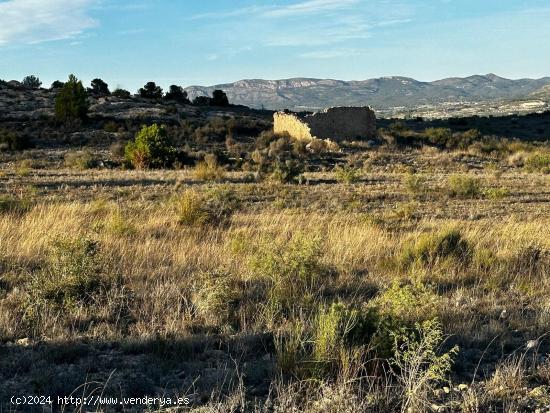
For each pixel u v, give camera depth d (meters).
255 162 43.78
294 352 5.78
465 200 27.39
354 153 47.97
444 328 7.08
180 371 5.83
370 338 5.96
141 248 11.15
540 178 37.59
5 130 55.28
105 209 17.44
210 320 7.30
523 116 83.44
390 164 44.91
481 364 6.14
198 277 9.08
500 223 19.09
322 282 9.45
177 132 58.75
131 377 5.56
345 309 6.51
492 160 49.00
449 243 12.16
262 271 9.40
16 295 8.08
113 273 9.07
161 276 9.49
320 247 10.27
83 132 59.12
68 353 6.06
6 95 76.94
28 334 6.73
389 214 21.17
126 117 67.06
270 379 5.55
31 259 10.34
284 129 58.69
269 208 22.77
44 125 61.22
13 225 13.16
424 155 49.44
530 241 12.55
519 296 9.10
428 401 4.99
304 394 5.26
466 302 8.52
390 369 5.56
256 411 4.81
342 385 5.14
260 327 7.10
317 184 32.72
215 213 17.42
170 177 33.81
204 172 33.81
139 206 19.77
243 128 63.06
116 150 47.75
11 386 5.29
